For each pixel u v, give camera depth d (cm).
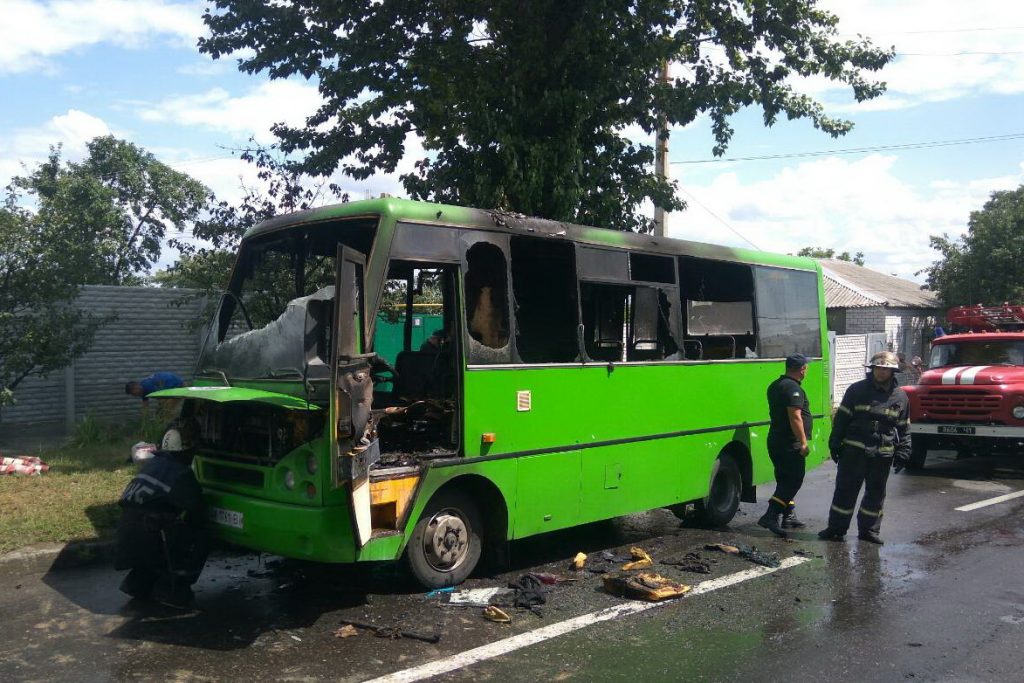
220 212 1255
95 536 719
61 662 483
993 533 881
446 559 634
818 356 1037
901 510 1009
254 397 541
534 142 1138
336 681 464
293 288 666
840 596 650
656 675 485
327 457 531
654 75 1256
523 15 1156
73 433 1237
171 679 461
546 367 687
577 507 718
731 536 862
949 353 1430
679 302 848
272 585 645
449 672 482
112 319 1122
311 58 1257
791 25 1240
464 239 634
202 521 603
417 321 722
